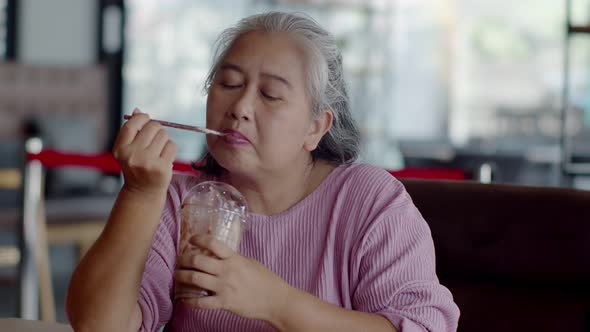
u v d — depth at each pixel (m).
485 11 8.66
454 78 8.71
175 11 7.76
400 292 1.33
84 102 6.49
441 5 8.66
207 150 1.48
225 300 1.13
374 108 8.62
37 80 6.40
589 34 4.54
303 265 1.40
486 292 1.61
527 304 1.59
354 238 1.38
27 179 3.93
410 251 1.37
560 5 8.52
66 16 7.52
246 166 1.33
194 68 7.81
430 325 1.31
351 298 1.39
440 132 8.72
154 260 1.40
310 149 1.39
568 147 4.51
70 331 1.38
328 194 1.42
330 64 1.38
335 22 8.50
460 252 1.63
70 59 7.55
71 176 5.30
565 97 4.53
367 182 1.42
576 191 1.62
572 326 1.56
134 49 7.71
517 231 1.61
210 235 1.12
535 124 8.57
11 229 4.71
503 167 5.61
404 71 8.67
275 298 1.17
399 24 8.63
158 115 7.78
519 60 8.63
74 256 5.18
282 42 1.32
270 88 1.31
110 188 6.21
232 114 1.31
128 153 1.16
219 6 7.84
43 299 4.12
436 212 1.65
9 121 6.16
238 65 1.32
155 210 1.21
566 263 1.58
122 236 1.21
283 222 1.41
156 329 1.40
